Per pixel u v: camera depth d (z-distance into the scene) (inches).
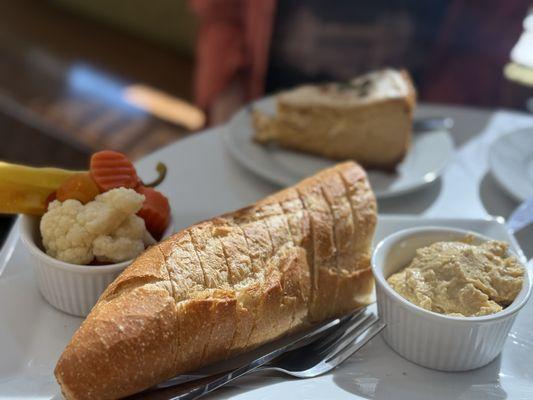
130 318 10.1
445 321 11.2
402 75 22.6
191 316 10.5
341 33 29.2
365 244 13.4
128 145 39.2
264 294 11.3
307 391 10.7
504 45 30.0
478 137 21.7
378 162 19.8
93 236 11.8
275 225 12.5
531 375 11.9
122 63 46.4
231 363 11.3
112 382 9.8
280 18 29.0
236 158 18.7
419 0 28.6
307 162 20.1
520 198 17.3
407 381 11.5
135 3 47.9
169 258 11.1
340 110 20.0
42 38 48.3
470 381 11.7
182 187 17.5
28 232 12.4
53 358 11.3
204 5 30.0
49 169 12.7
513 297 11.8
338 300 12.7
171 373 10.5
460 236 13.4
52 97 43.0
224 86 30.2
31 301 12.5
